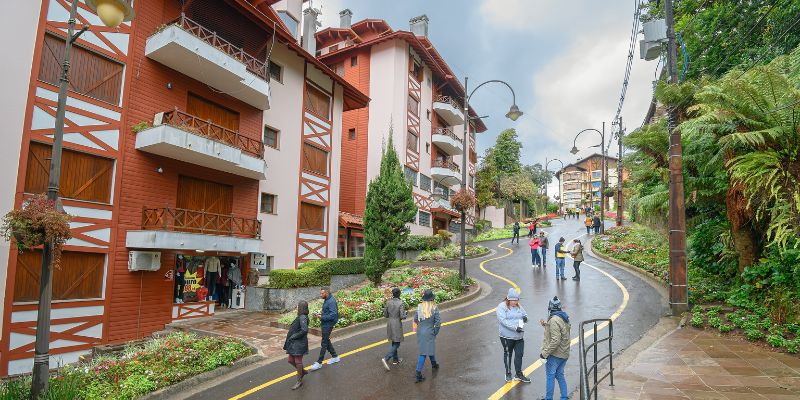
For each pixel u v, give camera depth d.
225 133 18.02
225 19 18.11
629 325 11.56
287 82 21.45
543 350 6.76
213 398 8.20
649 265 19.91
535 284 18.34
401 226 18.47
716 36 18.47
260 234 18.62
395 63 32.22
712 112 10.30
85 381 8.70
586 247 30.72
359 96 26.06
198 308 16.06
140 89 15.02
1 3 11.80
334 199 24.00
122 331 13.86
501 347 10.20
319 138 23.27
